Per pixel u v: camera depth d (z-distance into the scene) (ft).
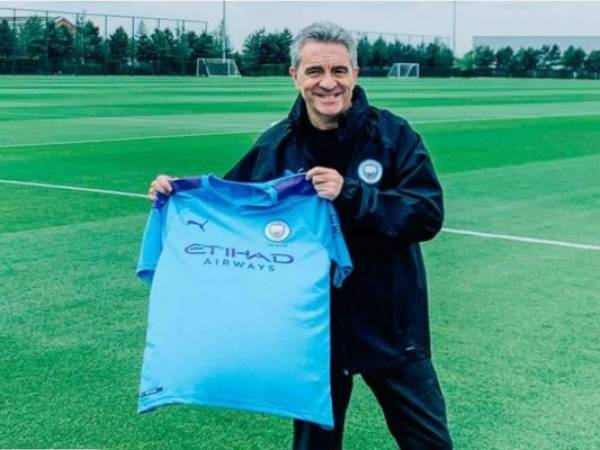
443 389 14.74
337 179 9.27
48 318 18.08
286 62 236.02
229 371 9.04
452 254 23.84
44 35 195.11
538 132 60.95
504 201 32.17
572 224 28.04
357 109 9.59
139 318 18.16
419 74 255.29
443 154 46.85
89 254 23.32
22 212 28.91
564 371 15.60
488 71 268.00
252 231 9.35
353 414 13.83
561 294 20.18
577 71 259.60
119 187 34.24
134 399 14.23
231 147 48.88
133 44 209.46
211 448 12.67
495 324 18.04
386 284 9.80
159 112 79.05
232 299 9.14
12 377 15.03
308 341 9.07
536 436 13.15
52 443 12.74
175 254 9.43
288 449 12.66
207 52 225.15
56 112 77.87
